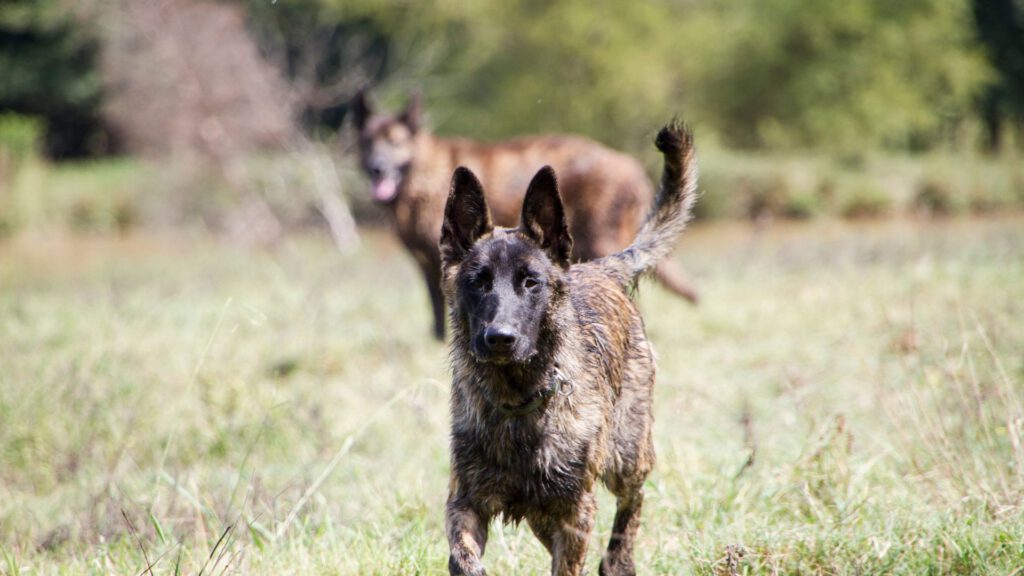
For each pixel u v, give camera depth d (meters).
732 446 8.66
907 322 12.38
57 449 9.98
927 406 8.68
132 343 13.68
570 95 44.78
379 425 10.23
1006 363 10.20
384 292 19.33
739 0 49.47
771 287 16.92
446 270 6.56
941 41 48.31
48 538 7.66
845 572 6.02
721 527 6.89
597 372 6.40
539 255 6.22
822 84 46.62
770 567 6.17
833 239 26.48
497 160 14.88
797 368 11.13
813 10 46.81
